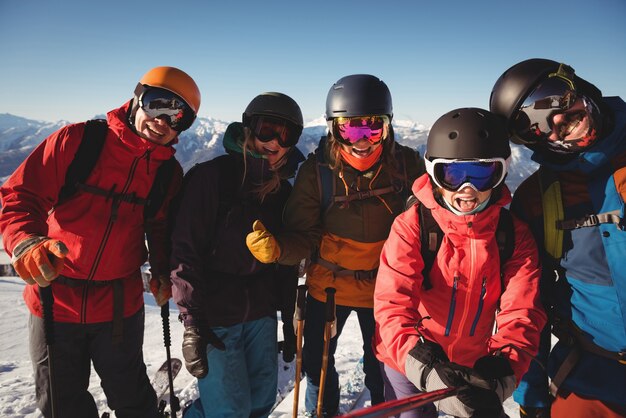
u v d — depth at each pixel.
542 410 2.09
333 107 2.60
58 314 2.32
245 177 2.47
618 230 1.81
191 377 4.64
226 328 2.43
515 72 2.05
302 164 2.76
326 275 2.80
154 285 2.57
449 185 1.83
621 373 1.87
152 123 2.35
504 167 1.80
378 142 2.60
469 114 1.84
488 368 1.53
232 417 2.36
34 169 2.27
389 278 1.96
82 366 2.45
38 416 3.48
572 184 1.98
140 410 2.65
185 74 2.45
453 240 1.94
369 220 2.67
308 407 3.11
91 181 2.36
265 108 2.43
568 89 1.85
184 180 2.54
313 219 2.66
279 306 2.78
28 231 2.04
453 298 2.00
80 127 2.38
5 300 11.19
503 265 1.98
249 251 2.46
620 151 1.85
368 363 2.95
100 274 2.39
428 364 1.61
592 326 1.92
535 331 1.77
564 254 1.96
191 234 2.33
